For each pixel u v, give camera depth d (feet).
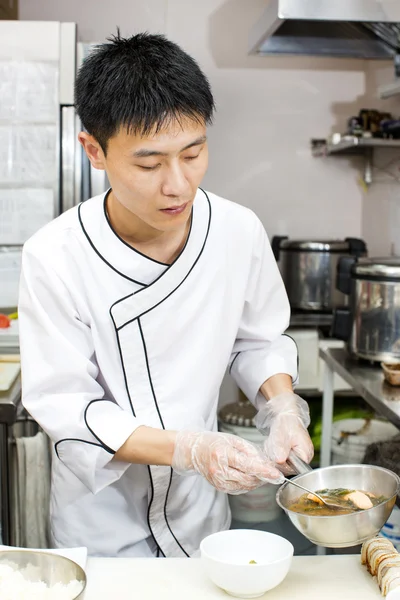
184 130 3.48
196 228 4.49
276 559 3.83
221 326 4.72
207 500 5.14
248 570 3.47
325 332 10.89
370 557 3.79
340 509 3.76
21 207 9.65
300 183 12.93
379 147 12.01
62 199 9.68
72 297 4.34
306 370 10.81
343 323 8.12
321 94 12.76
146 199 3.65
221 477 3.90
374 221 12.36
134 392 4.59
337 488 4.10
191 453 4.02
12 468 6.81
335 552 7.31
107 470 4.26
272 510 9.88
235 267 4.72
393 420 5.91
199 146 3.61
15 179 9.59
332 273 11.17
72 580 3.47
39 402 4.31
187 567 3.94
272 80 12.67
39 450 7.11
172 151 3.50
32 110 9.47
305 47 10.08
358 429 9.45
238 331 5.15
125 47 3.59
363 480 4.12
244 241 4.74
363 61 12.76
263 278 4.95
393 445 6.87
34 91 9.44
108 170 3.76
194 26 12.39
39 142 9.54
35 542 7.16
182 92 3.44
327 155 12.84
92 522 4.81
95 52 3.74
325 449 8.60
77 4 12.08
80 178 9.62
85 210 4.45
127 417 4.23
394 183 11.39
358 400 10.93
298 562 4.00
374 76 12.26
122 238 4.36
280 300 5.15
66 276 4.31
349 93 12.82
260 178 12.87
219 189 12.86
